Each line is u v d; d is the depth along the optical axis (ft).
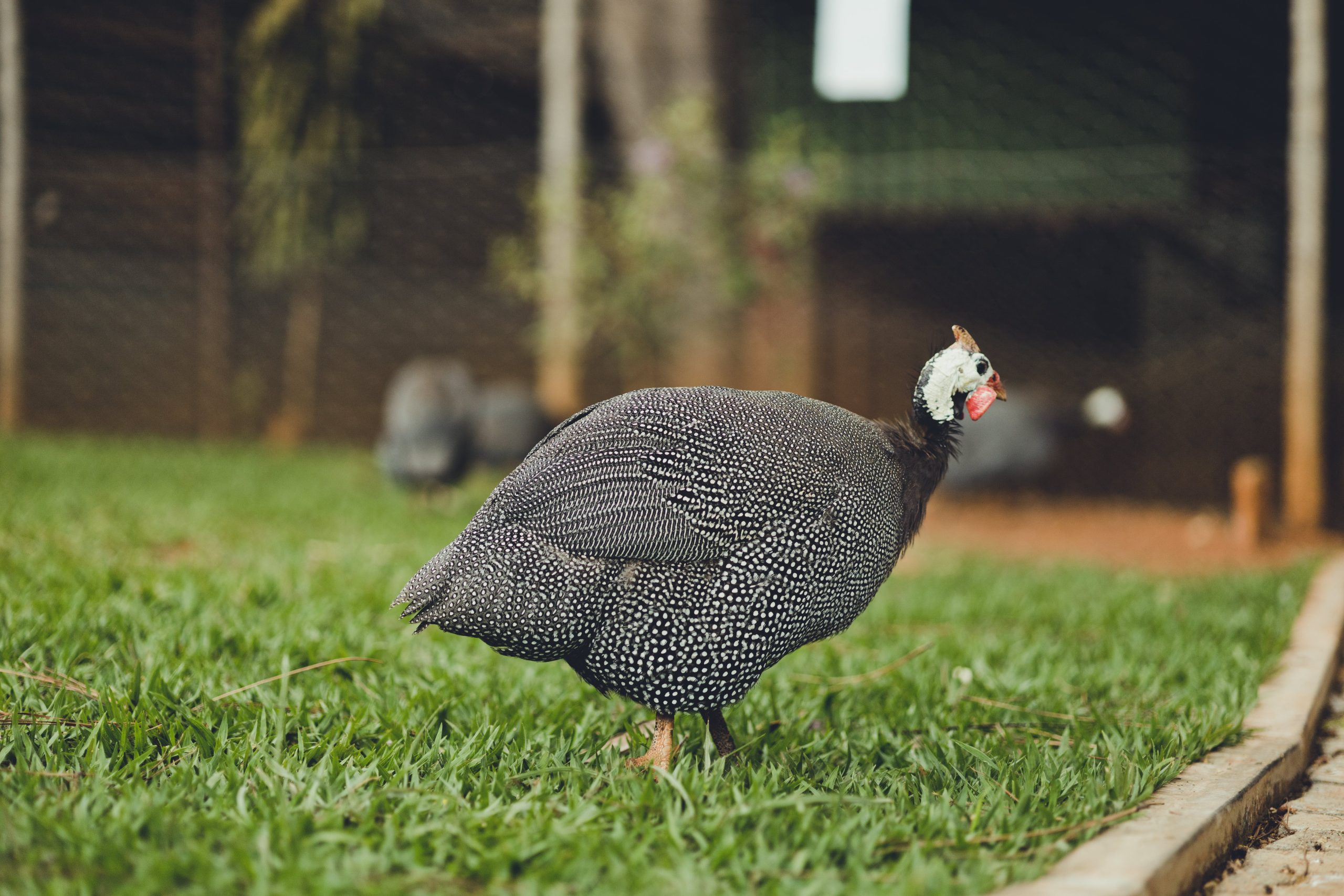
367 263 32.96
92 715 9.62
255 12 31.04
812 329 27.89
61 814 7.54
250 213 31.78
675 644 8.86
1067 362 32.12
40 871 6.84
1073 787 9.00
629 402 9.26
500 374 33.58
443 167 32.60
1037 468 24.94
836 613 9.44
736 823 7.93
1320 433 23.81
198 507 20.70
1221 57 30.73
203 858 6.83
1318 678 12.55
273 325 32.94
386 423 31.35
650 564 8.82
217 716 9.84
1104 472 30.37
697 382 26.40
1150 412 31.01
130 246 31.04
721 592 8.85
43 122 29.66
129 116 30.53
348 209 31.86
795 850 7.64
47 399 30.32
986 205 32.12
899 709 11.49
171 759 8.96
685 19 27.40
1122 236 32.22
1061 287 32.50
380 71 31.37
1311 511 23.91
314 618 13.21
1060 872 7.25
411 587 8.82
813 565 9.06
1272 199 30.32
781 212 25.85
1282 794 10.09
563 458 8.93
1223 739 10.42
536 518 8.75
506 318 33.55
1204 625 15.43
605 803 8.25
